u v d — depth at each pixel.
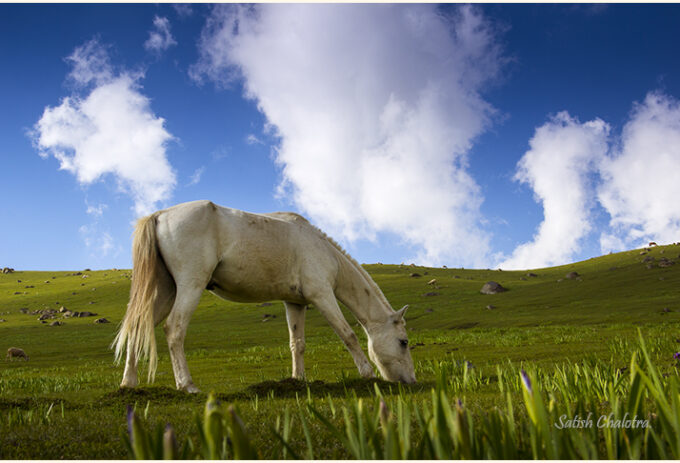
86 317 51.62
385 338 7.07
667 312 25.56
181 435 2.69
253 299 6.96
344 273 7.33
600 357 7.76
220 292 6.87
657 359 6.69
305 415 3.26
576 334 15.75
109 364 15.32
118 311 55.31
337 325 6.89
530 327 24.14
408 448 1.18
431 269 81.12
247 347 22.69
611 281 43.03
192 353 18.73
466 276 70.81
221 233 6.40
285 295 6.94
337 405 3.88
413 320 36.47
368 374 6.84
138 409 4.25
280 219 7.05
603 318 25.19
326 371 9.45
